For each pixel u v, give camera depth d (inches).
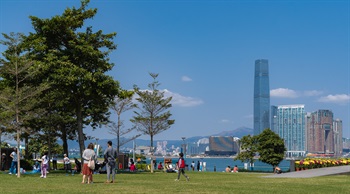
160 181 1116.5
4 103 1392.7
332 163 1780.3
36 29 1609.3
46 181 1087.0
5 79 1576.0
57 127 2058.3
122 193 754.2
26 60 1432.1
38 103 1585.9
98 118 2176.4
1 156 1737.2
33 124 1888.5
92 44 1656.0
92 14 1660.9
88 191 789.2
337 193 791.7
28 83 1555.1
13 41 1371.8
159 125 2106.3
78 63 1619.1
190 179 1258.0
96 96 1652.3
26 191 793.6
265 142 2842.0
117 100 2116.1
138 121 2087.8
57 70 1513.3
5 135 1605.6
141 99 2098.9
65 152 2110.0
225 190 830.5
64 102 1694.1
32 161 1892.2
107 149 1023.6
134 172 1807.3
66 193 751.7
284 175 1414.9
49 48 1619.1
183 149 2871.6
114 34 1684.3
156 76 2114.9
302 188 897.5
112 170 1027.9
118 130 2193.7
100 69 1615.4
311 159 1744.6
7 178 1216.2
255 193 775.7
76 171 1668.3
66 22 1579.7
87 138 2262.6
